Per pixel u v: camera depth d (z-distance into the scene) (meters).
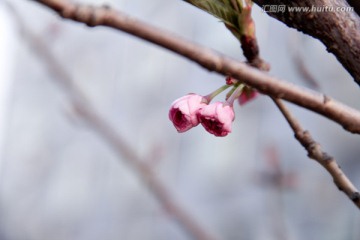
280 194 4.68
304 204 5.78
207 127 1.88
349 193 1.85
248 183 6.82
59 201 11.02
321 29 1.58
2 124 13.25
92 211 10.07
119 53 9.86
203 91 8.09
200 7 1.79
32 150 12.20
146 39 1.20
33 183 11.91
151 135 8.70
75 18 1.16
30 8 10.08
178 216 4.48
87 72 10.12
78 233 10.31
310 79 3.48
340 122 1.37
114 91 9.69
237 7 1.79
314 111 1.36
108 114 9.63
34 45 5.11
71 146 11.03
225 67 1.27
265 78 1.31
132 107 9.29
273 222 4.59
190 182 7.79
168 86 8.72
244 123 6.98
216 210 7.27
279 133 6.40
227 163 7.28
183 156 8.08
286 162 6.13
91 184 10.28
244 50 1.80
